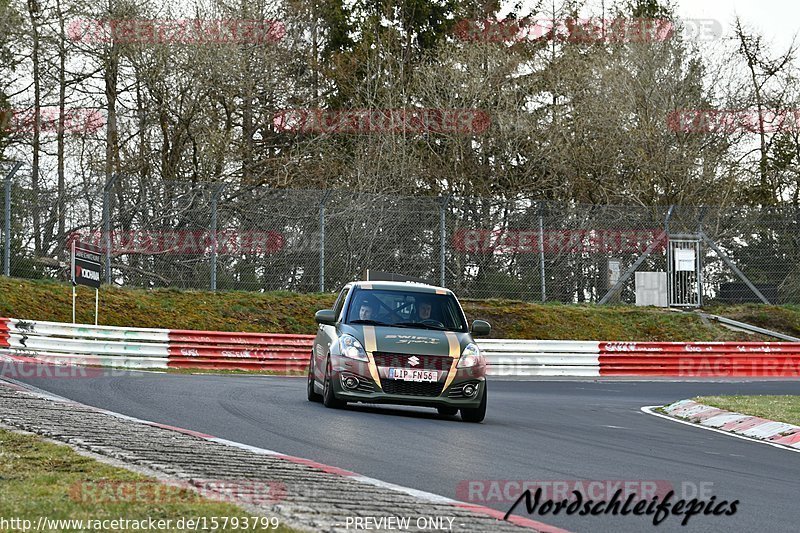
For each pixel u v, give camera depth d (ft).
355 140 227.81
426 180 219.00
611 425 81.20
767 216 183.32
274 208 161.68
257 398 83.15
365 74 249.34
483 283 168.86
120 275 158.61
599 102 220.43
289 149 224.53
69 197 150.61
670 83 219.20
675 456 62.44
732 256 181.68
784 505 46.21
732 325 173.17
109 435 53.83
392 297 81.97
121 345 121.49
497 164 220.84
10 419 56.95
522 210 170.81
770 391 126.62
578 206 175.83
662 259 178.81
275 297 158.20
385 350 76.18
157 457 47.75
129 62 210.79
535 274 171.32
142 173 209.05
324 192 162.20
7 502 36.19
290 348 132.57
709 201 213.46
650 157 215.72
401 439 61.98
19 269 147.54
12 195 148.15
